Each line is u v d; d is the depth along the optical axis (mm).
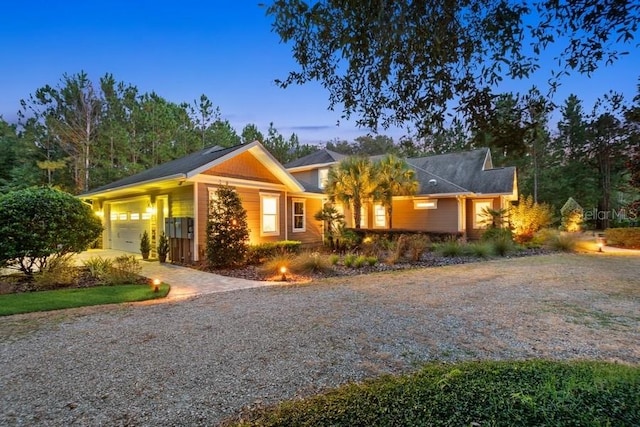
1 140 22500
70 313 5148
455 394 2156
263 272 8766
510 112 2654
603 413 1760
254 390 2764
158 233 12148
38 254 7508
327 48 3146
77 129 22219
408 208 17750
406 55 2797
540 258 11281
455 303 5578
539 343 3781
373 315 4914
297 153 34750
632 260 10758
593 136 27516
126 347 3748
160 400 2627
